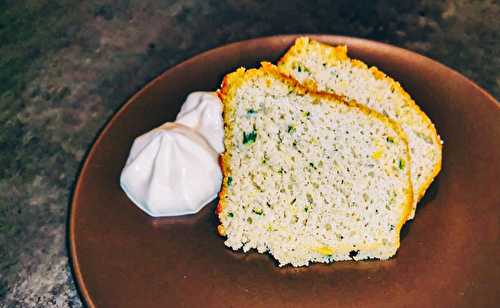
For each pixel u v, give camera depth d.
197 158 0.29
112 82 0.39
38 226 0.33
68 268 0.31
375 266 0.27
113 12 0.43
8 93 0.39
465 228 0.28
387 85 0.32
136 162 0.29
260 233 0.28
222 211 0.29
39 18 0.43
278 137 0.31
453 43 0.40
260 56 0.34
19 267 0.31
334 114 0.31
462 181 0.29
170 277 0.27
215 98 0.31
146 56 0.40
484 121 0.31
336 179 0.30
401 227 0.28
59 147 0.36
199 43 0.41
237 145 0.30
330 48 0.32
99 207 0.29
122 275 0.27
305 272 0.27
